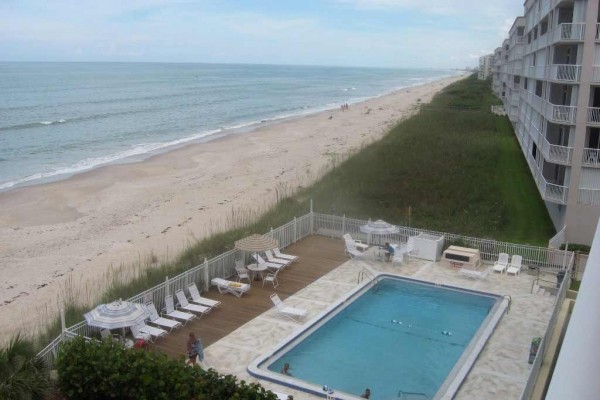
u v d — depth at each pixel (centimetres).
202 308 1827
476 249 2389
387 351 1670
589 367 401
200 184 4438
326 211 3159
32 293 2319
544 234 2933
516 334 1741
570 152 2725
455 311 1980
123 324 1488
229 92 17225
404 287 2195
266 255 2303
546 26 3988
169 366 1166
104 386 1175
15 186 4409
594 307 411
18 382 1126
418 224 2953
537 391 1383
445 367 1578
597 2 2603
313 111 11506
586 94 2664
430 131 6225
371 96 16750
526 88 4834
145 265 2548
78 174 4872
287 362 1578
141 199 3981
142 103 12125
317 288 2089
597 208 2720
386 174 4094
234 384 1111
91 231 3241
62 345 1315
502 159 4731
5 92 13800
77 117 9044
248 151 6103
